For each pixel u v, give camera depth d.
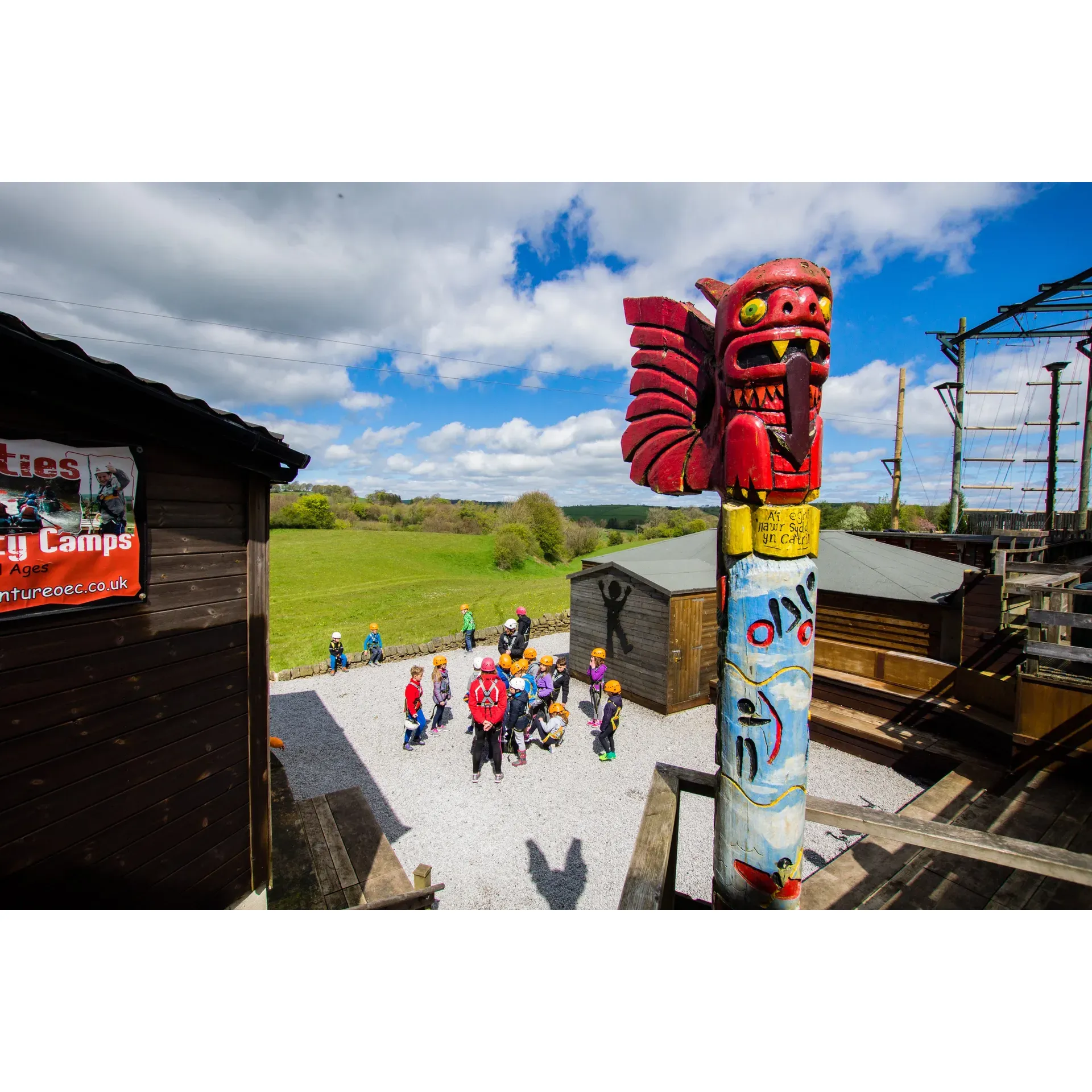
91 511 3.30
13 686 3.03
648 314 3.20
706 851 6.51
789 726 2.58
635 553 14.37
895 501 19.52
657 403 3.17
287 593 23.81
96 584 3.34
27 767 3.10
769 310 2.37
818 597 9.86
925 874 4.18
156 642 3.71
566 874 6.07
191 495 3.89
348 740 9.52
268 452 4.11
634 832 6.85
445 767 8.54
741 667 2.64
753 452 2.42
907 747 7.72
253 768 4.43
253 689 4.40
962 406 16.05
